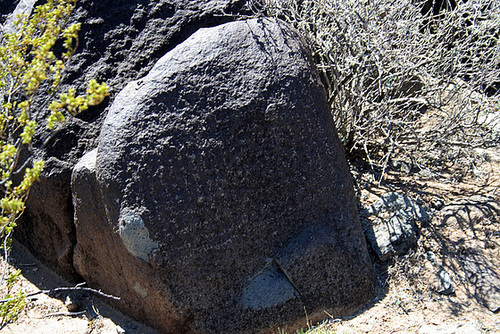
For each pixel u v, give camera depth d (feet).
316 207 5.33
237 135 5.13
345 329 5.10
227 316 5.11
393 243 5.69
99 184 5.12
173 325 5.14
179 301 5.04
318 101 5.34
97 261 5.73
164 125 5.08
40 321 5.63
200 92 5.15
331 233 5.31
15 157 4.31
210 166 5.08
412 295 5.35
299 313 5.19
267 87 5.20
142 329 5.43
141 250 4.98
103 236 5.44
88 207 5.46
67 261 6.11
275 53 5.34
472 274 5.40
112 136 5.11
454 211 5.99
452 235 5.77
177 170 5.03
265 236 5.22
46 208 5.98
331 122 5.47
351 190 5.52
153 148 5.03
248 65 5.25
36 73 4.07
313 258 5.22
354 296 5.32
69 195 5.86
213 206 5.07
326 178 5.34
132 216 4.96
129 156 5.03
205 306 5.09
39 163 4.00
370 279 5.39
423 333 4.92
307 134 5.27
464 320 5.02
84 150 6.03
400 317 5.15
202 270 5.07
